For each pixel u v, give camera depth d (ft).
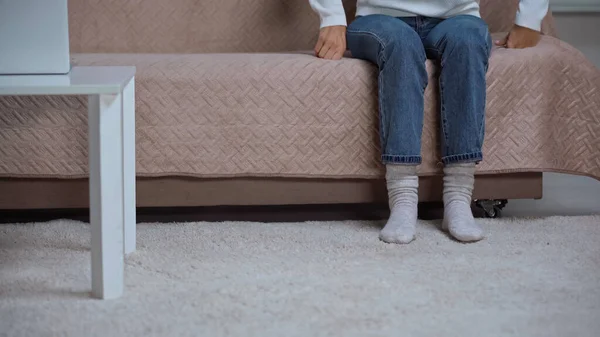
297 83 6.25
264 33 7.56
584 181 8.45
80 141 6.19
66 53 4.81
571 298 4.64
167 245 5.70
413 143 6.04
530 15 6.73
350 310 4.39
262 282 4.86
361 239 5.87
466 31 6.13
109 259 4.58
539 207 7.34
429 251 5.57
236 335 4.04
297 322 4.22
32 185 6.29
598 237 5.96
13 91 4.29
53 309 4.41
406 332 4.09
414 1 6.69
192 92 6.21
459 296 4.64
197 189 6.37
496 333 4.11
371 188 6.49
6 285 4.79
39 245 5.65
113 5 7.41
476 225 5.92
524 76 6.40
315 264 5.24
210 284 4.84
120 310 4.40
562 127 6.49
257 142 6.29
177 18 7.47
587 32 10.18
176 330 4.11
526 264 5.28
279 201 6.45
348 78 6.29
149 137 6.23
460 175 6.17
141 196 6.34
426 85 6.20
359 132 6.35
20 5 4.72
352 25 6.64
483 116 6.11
